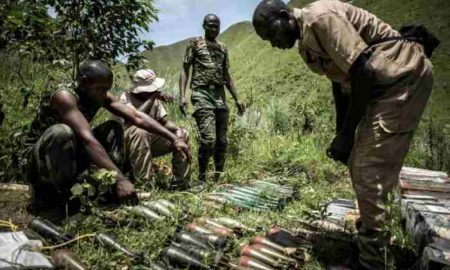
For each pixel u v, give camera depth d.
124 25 5.84
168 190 4.38
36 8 5.21
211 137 5.16
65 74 6.40
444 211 3.20
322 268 2.86
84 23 5.78
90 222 3.05
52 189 3.46
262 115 8.99
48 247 2.66
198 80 5.27
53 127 3.21
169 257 2.71
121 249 2.76
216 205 3.95
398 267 2.83
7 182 4.25
